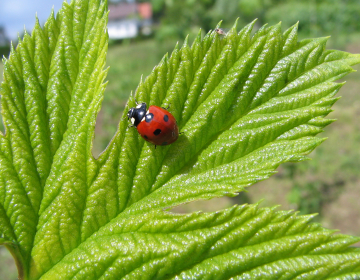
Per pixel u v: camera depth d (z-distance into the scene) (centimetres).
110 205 5
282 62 6
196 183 5
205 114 6
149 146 6
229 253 5
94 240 5
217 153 6
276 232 5
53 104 5
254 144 5
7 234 5
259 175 5
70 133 5
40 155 5
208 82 6
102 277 5
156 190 5
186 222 5
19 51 5
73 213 5
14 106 5
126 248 5
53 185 5
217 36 6
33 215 5
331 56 6
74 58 6
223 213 5
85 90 5
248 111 6
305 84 6
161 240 5
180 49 6
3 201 5
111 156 5
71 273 5
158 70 6
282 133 5
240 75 6
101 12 6
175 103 6
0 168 5
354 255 5
